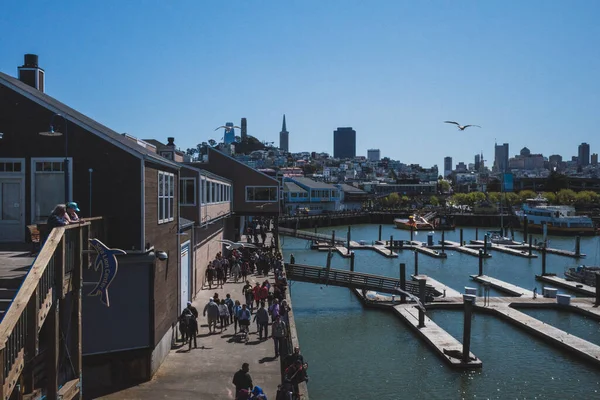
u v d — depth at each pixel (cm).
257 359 1834
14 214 1633
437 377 2445
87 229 1309
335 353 2786
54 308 1062
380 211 13638
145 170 1623
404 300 3778
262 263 3547
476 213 13250
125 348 1611
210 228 3416
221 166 4769
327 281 3812
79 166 1603
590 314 3512
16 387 1051
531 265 6103
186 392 1524
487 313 3578
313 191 13250
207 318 2281
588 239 9144
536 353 2766
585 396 2242
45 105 1616
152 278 1645
